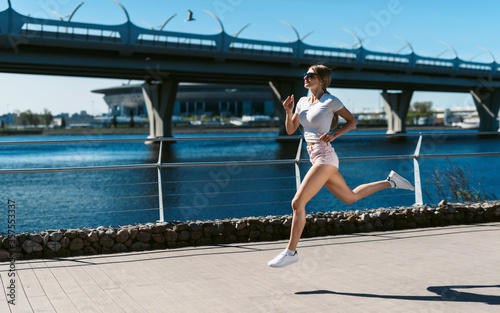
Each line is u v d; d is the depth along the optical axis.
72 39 60.44
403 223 6.36
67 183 33.47
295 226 3.91
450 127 145.75
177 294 3.66
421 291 3.67
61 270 4.39
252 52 73.00
